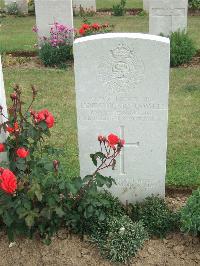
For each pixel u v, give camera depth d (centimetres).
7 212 211
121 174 243
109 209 235
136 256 219
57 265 218
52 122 219
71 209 226
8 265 218
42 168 220
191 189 263
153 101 224
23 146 223
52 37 477
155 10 479
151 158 238
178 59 462
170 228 230
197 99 383
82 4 783
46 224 223
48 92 404
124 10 785
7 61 480
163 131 230
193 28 650
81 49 217
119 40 214
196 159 291
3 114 229
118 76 221
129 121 230
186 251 222
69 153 300
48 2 470
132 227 221
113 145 213
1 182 203
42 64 482
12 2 798
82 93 226
